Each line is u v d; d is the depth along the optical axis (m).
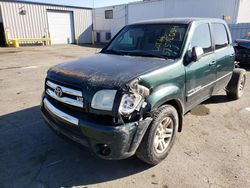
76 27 25.44
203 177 2.73
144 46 3.64
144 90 2.51
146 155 2.73
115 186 2.60
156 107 2.63
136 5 23.02
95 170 2.87
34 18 21.55
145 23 4.05
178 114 3.28
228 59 4.64
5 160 3.04
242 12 17.06
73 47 20.28
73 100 2.56
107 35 26.88
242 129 3.99
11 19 19.95
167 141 3.05
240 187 2.56
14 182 2.64
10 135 3.69
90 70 2.76
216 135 3.76
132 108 2.39
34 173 2.80
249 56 9.24
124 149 2.41
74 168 2.91
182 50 3.25
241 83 5.57
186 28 3.52
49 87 3.00
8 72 8.66
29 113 4.59
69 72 2.78
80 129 2.46
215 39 4.21
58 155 3.17
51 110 2.79
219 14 17.38
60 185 2.61
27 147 3.35
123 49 3.83
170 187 2.57
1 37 20.23
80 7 25.20
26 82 7.14
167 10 20.58
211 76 3.98
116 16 25.39
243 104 5.25
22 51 16.12
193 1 18.61
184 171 2.84
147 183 2.64
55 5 22.89
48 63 10.93
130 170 2.87
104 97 2.36
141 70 2.69
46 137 3.64
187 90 3.28
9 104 5.12
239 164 2.98
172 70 2.94
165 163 3.00
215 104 5.23
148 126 2.61
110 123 2.36
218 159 3.09
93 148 2.46
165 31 3.65
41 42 22.17
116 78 2.48
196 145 3.44
